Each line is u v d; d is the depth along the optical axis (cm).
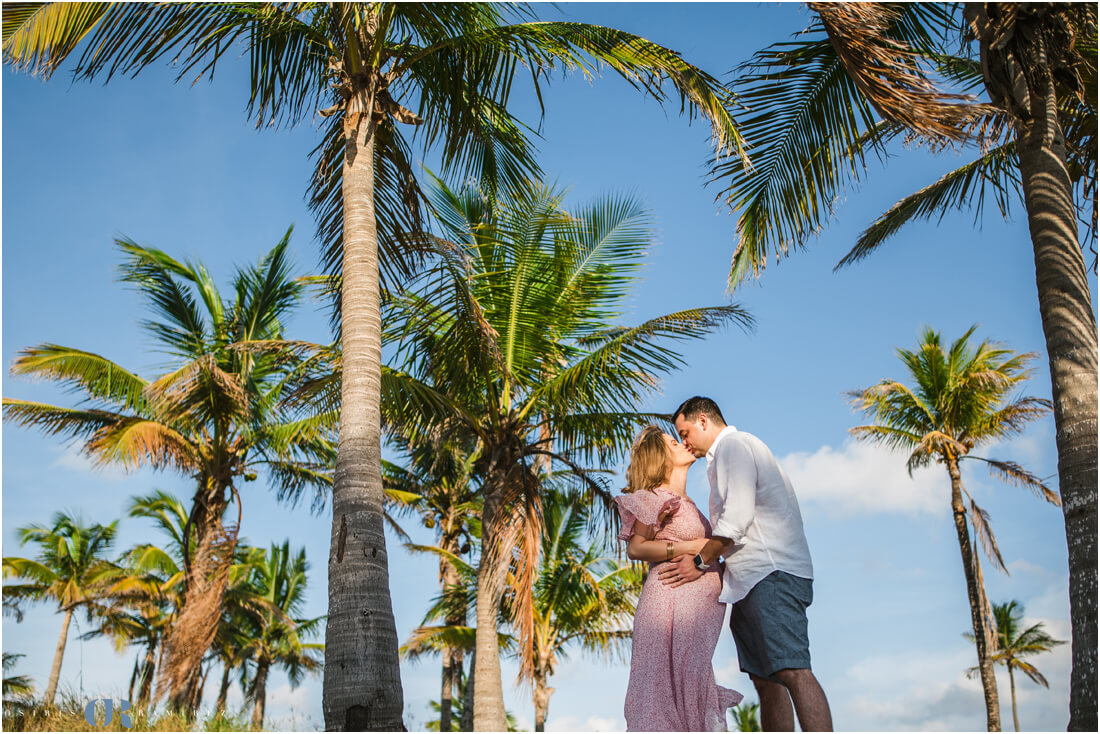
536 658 1848
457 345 1080
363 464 579
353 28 702
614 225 1220
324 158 783
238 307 1716
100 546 3328
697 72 725
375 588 538
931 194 1146
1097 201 763
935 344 2141
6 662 2839
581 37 749
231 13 702
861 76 518
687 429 385
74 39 660
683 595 355
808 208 726
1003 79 559
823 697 319
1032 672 4191
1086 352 498
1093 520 459
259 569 3509
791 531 344
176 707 1427
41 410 1584
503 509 1151
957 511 2041
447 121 826
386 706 507
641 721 344
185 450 1611
